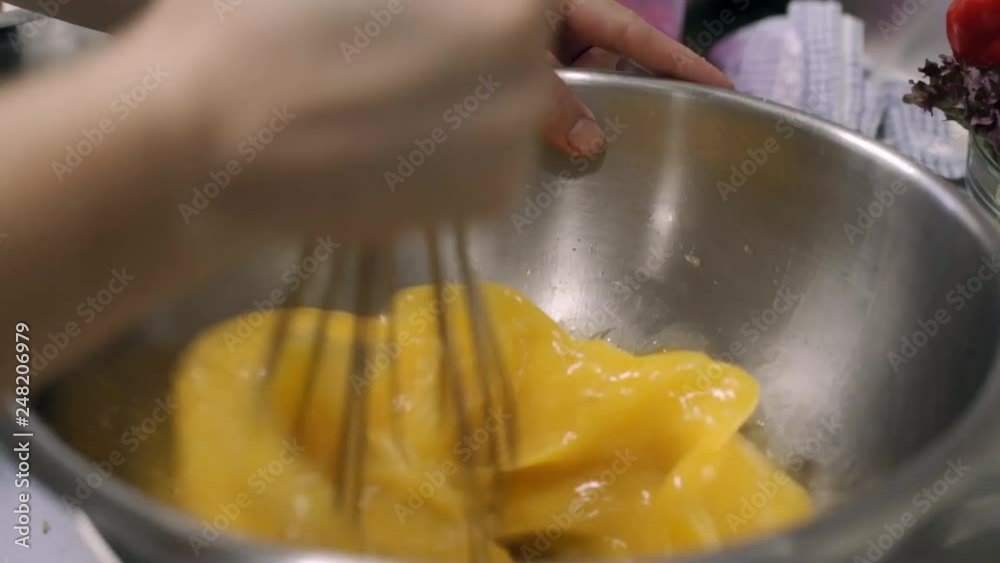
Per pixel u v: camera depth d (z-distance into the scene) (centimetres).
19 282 45
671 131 60
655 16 71
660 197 61
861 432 55
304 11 45
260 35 45
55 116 45
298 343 55
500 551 52
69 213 45
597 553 54
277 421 53
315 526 51
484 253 62
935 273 54
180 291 47
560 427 56
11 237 45
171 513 42
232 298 57
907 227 55
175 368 54
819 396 56
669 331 60
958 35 62
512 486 55
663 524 53
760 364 58
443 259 61
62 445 46
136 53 46
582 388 56
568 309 62
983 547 49
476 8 46
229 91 45
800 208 58
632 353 61
